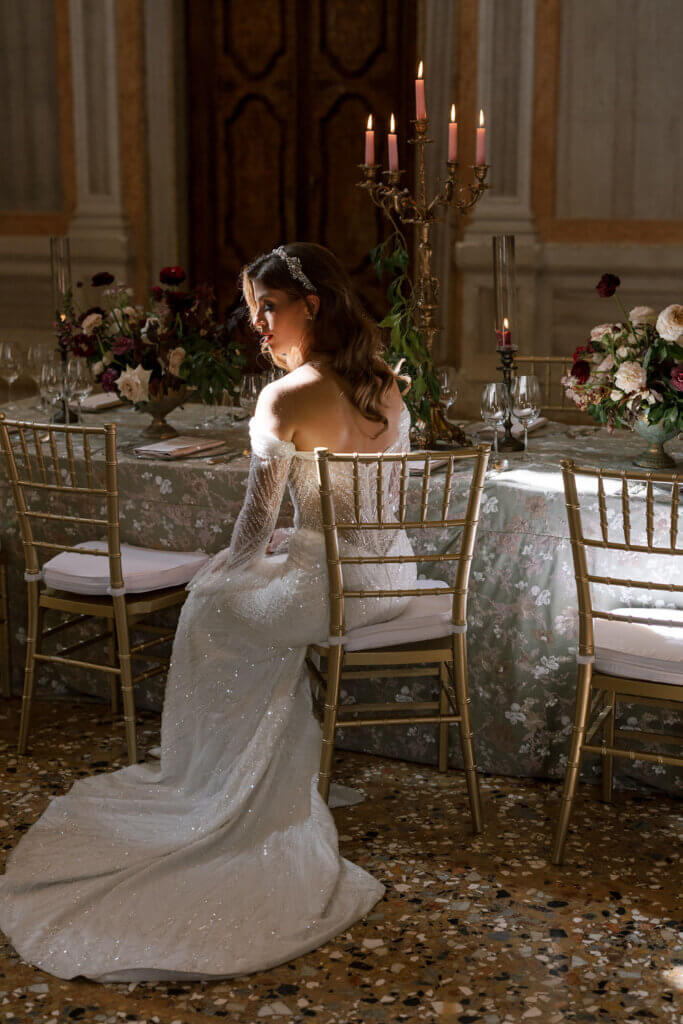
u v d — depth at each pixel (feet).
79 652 12.17
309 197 23.07
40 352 12.75
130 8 21.68
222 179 23.32
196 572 10.70
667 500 9.51
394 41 21.89
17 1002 7.41
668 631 8.95
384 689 10.76
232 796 9.16
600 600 9.95
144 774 10.12
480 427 12.28
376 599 9.20
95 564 10.70
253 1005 7.36
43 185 22.94
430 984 7.54
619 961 7.76
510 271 10.96
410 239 22.52
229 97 22.91
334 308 8.86
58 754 11.00
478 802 9.46
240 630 9.48
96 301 23.15
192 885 8.50
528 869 8.95
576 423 20.13
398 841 9.39
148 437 12.06
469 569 9.18
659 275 20.49
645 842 9.34
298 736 9.41
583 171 20.48
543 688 10.21
